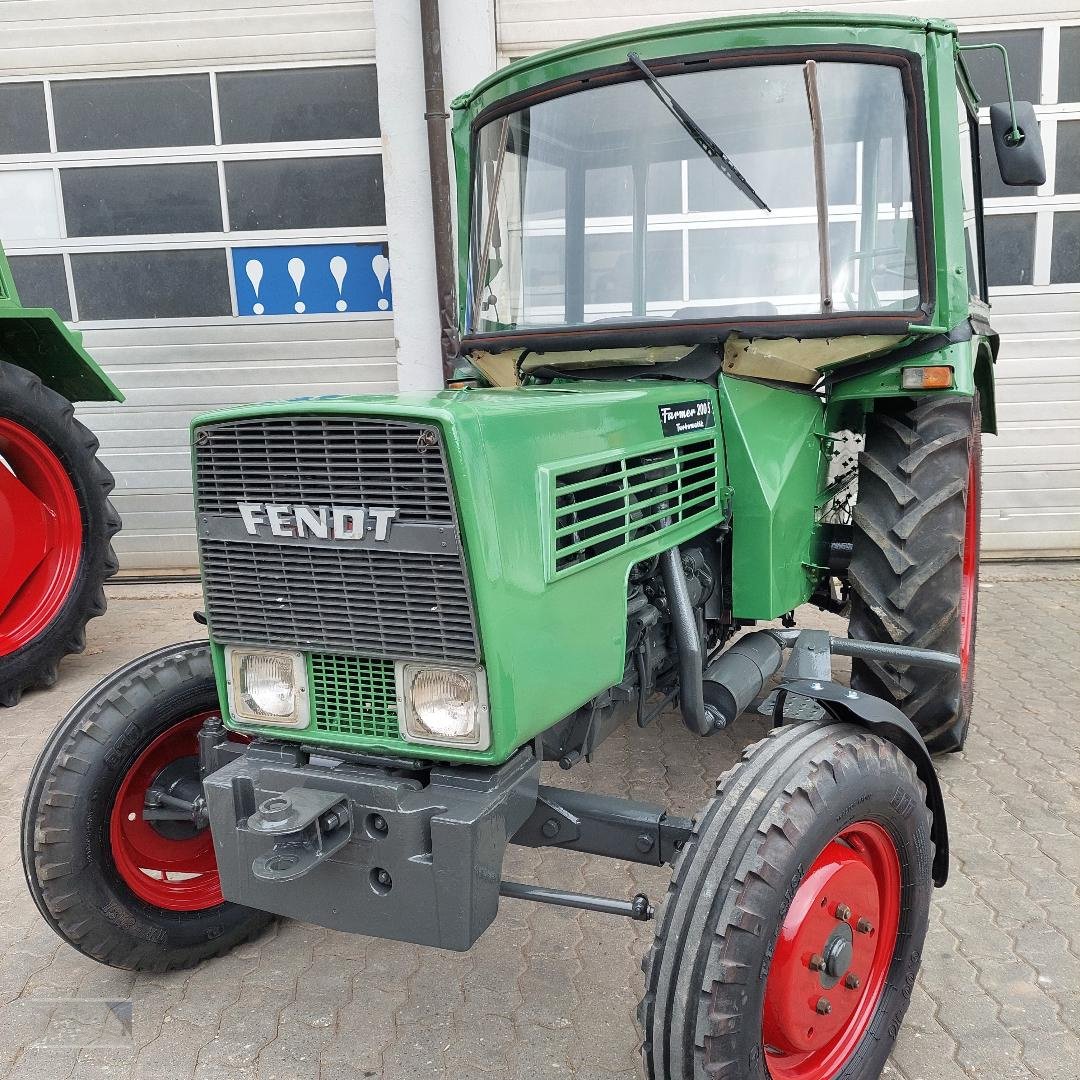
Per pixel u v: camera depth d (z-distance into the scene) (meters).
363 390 6.42
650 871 2.94
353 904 1.85
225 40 6.00
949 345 2.77
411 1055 2.18
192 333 6.38
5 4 5.99
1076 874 2.82
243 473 1.87
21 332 4.64
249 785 1.94
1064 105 5.82
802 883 1.77
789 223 2.51
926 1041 2.18
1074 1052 2.14
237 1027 2.29
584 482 1.96
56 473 4.52
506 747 1.74
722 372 2.59
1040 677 4.40
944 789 3.35
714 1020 1.62
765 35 2.45
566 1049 2.19
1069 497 6.29
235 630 1.96
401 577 1.75
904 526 2.91
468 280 3.03
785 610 2.76
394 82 5.79
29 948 2.64
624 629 2.12
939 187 2.51
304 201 6.19
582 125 2.70
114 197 6.23
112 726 2.33
